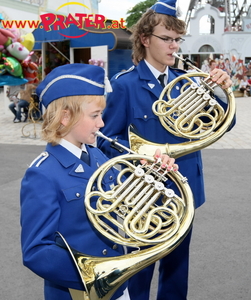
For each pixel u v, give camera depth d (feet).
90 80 4.79
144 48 8.00
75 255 4.22
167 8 7.29
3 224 14.11
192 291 9.89
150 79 7.91
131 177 4.87
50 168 4.92
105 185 5.38
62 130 4.93
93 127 4.92
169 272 8.51
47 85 4.89
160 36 7.41
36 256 4.24
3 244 12.52
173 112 7.07
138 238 4.37
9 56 23.26
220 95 7.45
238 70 76.38
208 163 23.06
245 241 12.69
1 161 23.81
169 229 4.68
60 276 4.24
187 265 8.45
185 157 8.05
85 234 4.99
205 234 13.21
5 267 11.14
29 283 10.39
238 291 9.87
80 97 4.75
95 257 4.36
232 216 14.79
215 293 9.80
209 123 7.01
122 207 4.63
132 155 5.16
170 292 8.59
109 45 33.99
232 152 25.99
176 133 7.03
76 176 5.05
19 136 32.48
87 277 4.14
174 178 5.36
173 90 7.89
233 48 79.92
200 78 7.41
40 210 4.53
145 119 7.81
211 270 10.88
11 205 16.03
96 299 4.20
